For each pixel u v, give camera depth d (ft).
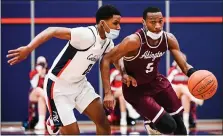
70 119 26.48
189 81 26.89
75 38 25.79
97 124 27.66
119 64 28.73
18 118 57.57
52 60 57.47
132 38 26.84
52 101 26.94
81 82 27.45
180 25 58.23
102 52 26.89
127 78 28.07
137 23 57.82
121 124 52.70
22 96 57.57
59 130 29.14
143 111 28.89
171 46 28.35
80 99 27.27
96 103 27.37
